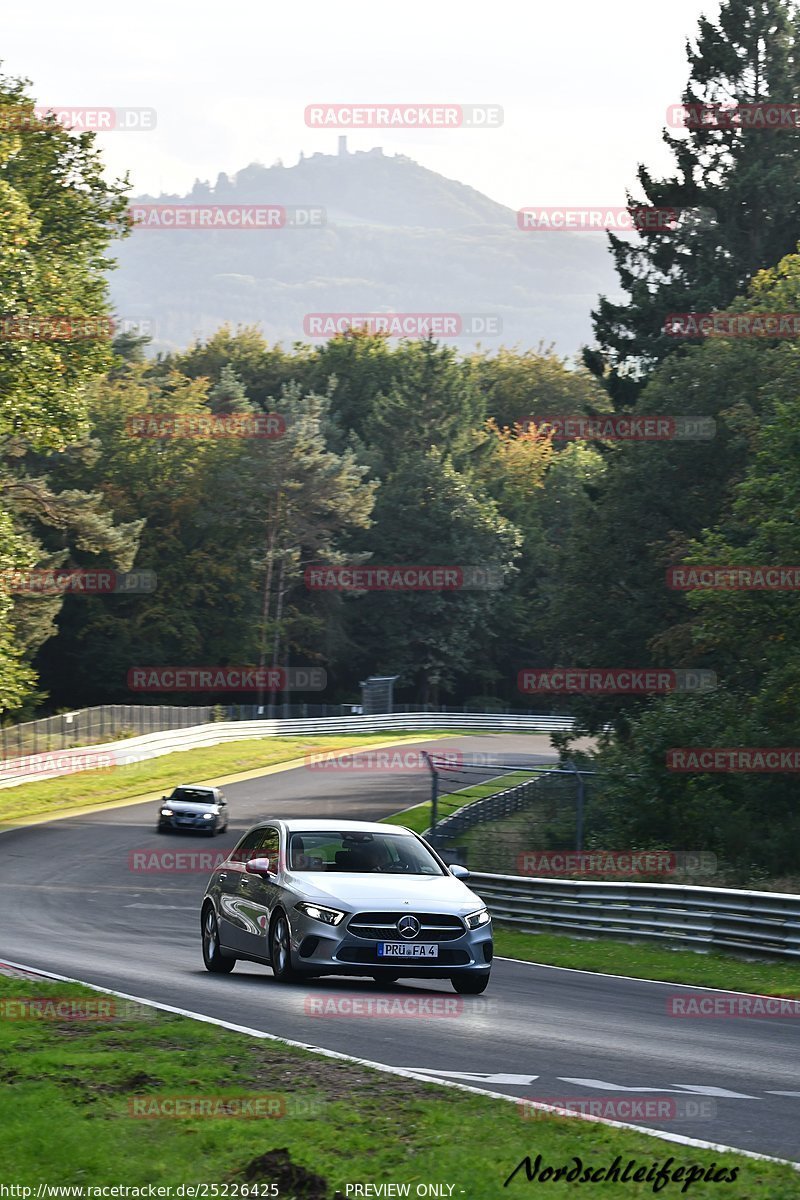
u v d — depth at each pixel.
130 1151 18.72
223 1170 17.88
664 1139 20.28
